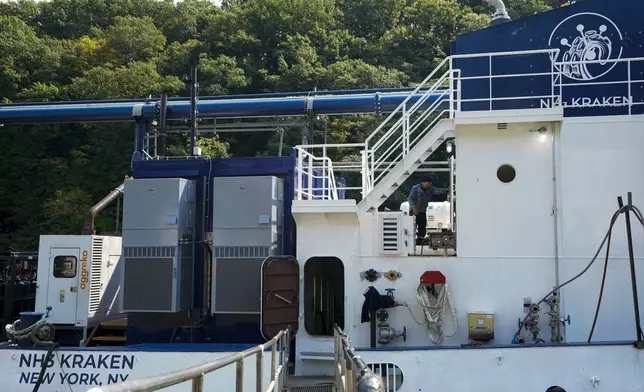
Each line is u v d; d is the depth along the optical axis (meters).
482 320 9.76
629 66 9.97
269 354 9.09
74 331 14.18
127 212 11.37
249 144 49.69
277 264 10.43
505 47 11.11
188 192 11.73
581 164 9.83
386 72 51.69
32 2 74.25
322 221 10.70
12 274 18.02
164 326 11.80
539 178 9.97
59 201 43.66
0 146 49.12
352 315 10.43
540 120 9.78
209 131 23.41
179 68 57.59
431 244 10.50
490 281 9.95
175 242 11.14
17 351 9.25
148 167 12.48
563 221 9.80
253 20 62.06
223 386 9.00
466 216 10.10
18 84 54.16
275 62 58.75
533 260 9.88
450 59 10.34
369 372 3.13
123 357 9.09
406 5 72.19
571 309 9.68
